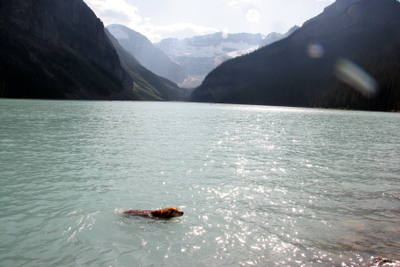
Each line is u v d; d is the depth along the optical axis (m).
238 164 20.89
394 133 45.03
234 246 9.41
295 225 10.98
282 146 29.67
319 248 9.36
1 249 8.84
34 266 8.06
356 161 23.08
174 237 9.91
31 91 167.75
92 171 17.91
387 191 15.24
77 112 69.25
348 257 8.83
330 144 31.88
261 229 10.61
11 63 171.12
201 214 11.82
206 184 15.80
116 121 52.28
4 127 36.81
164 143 29.27
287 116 87.25
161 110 106.25
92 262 8.34
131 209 12.18
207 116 78.81
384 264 8.44
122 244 9.37
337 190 15.28
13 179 15.81
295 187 15.68
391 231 10.59
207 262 8.50
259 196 14.09
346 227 10.88
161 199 13.41
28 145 25.86
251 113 102.62
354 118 84.25
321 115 97.50
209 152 25.23
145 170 18.45
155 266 8.23
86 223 10.74
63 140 29.11
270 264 8.45
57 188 14.55
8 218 10.94
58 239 9.55
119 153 23.62
